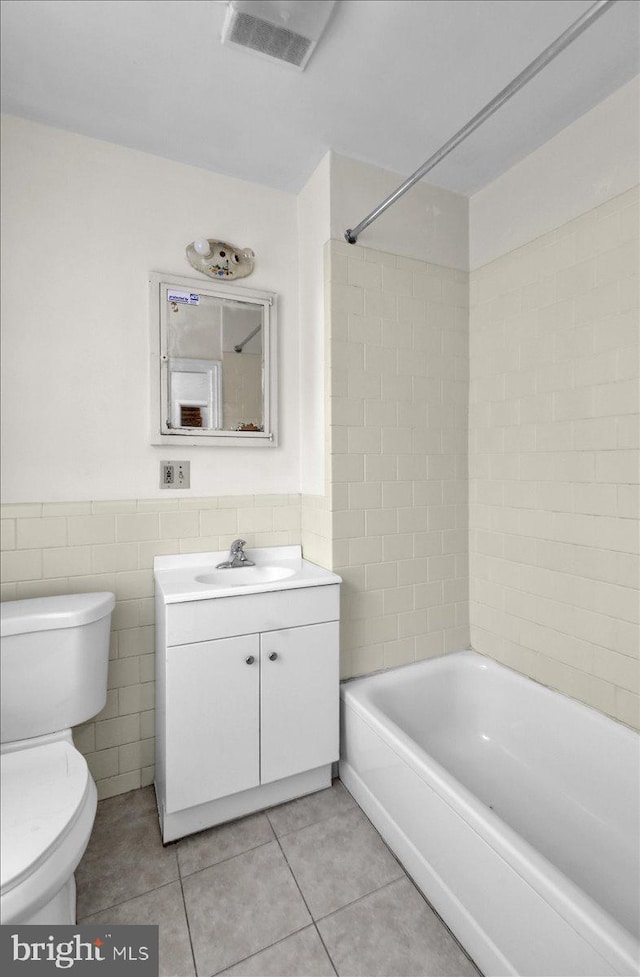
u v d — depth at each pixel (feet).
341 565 6.34
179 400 6.18
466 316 7.28
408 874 4.67
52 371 5.57
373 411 6.52
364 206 6.39
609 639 5.40
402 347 6.72
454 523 7.25
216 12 4.18
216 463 6.52
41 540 5.48
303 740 5.60
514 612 6.62
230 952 3.94
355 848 5.00
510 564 6.68
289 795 5.71
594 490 5.55
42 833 3.23
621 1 4.08
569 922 3.02
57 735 4.74
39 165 5.51
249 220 6.72
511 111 5.48
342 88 5.10
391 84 5.05
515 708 6.29
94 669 4.97
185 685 4.97
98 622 5.03
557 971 3.10
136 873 4.69
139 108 5.33
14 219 5.39
